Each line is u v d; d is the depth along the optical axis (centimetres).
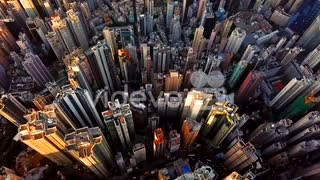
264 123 14150
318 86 14212
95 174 13262
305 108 14925
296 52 17075
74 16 16888
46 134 10250
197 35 17388
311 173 13238
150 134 14762
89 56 14375
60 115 11831
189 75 15800
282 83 17525
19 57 17350
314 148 13738
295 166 14238
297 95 14738
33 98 15112
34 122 10356
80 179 13412
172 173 13488
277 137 13688
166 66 17012
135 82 17000
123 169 13488
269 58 17700
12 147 14138
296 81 13988
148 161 13962
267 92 16775
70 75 13638
